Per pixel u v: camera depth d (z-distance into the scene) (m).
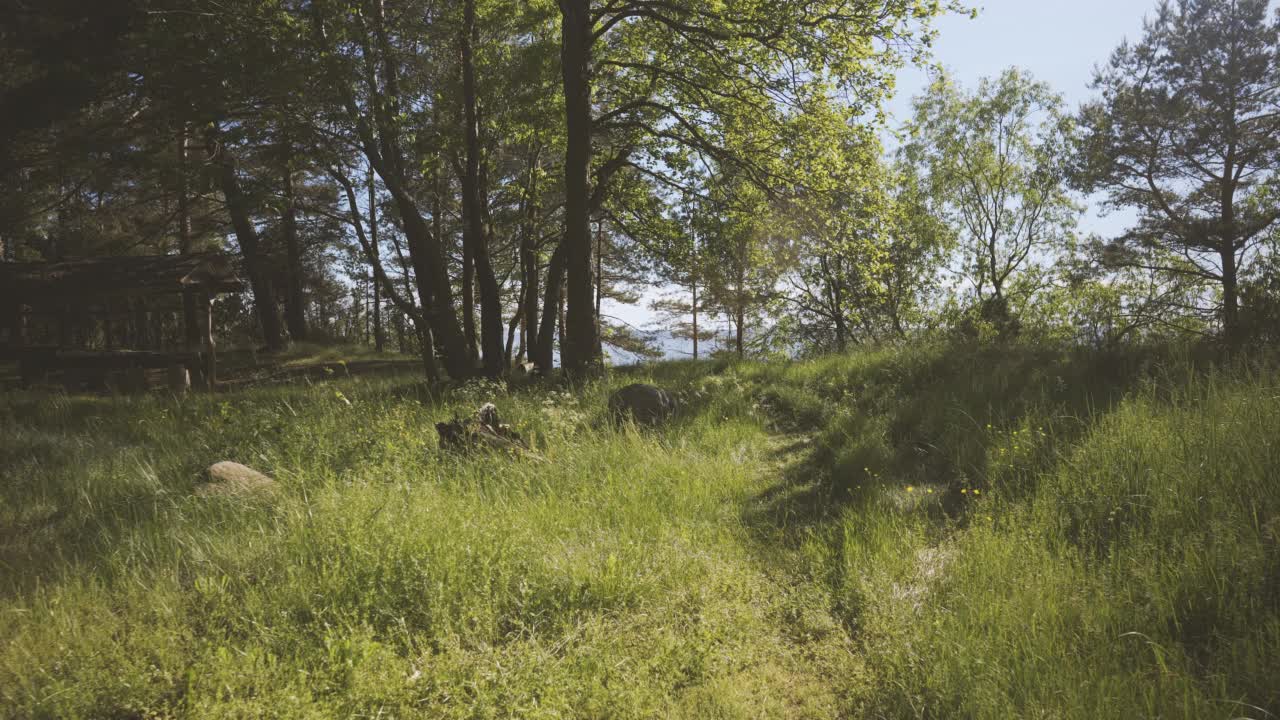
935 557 4.77
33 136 13.63
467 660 3.57
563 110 17.62
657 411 9.60
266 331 26.67
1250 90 23.02
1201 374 6.77
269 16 13.09
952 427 7.52
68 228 20.52
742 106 14.98
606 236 30.70
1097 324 9.66
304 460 7.45
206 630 3.93
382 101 14.44
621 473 6.84
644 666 3.59
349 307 42.78
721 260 17.97
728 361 14.83
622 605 4.25
